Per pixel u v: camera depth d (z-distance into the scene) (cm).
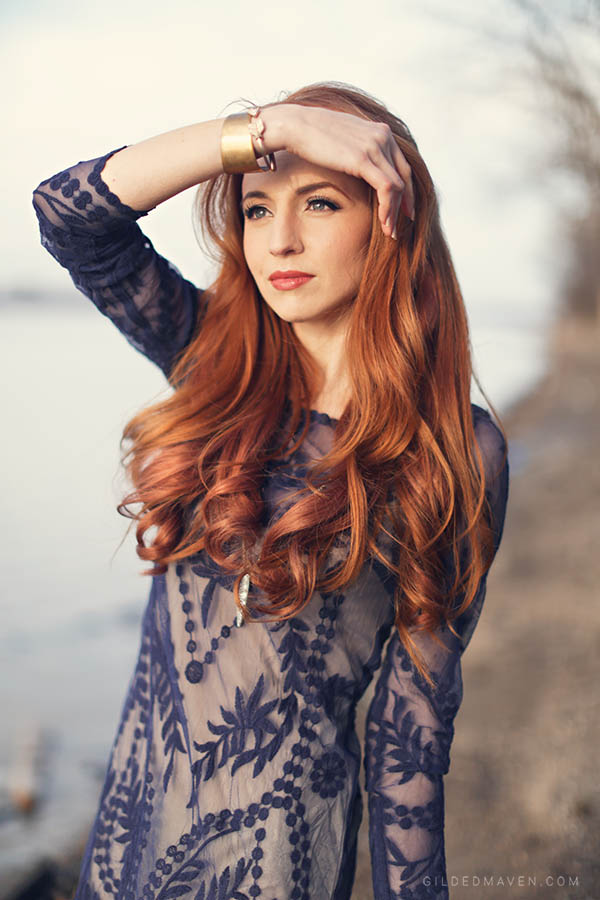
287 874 129
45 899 290
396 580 147
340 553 141
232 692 136
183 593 142
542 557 689
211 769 133
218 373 160
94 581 766
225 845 131
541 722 381
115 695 514
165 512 146
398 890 140
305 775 134
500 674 447
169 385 173
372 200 146
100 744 439
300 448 152
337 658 141
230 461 146
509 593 602
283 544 139
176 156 140
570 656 458
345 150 133
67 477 1239
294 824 131
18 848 319
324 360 158
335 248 144
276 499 144
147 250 160
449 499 148
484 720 392
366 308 148
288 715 135
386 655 153
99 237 151
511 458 1287
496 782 333
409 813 142
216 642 139
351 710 145
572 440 1404
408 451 149
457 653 154
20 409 1908
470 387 160
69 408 1941
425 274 156
